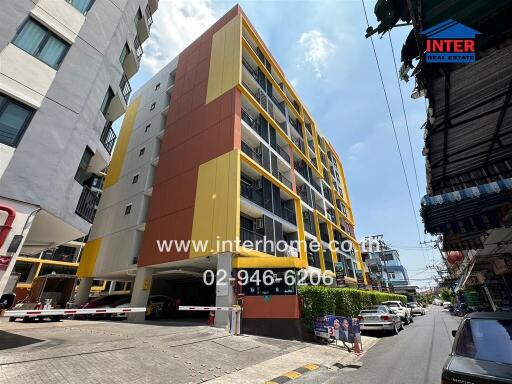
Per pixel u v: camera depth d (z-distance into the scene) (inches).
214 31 831.1
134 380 203.2
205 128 667.4
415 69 171.5
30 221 280.8
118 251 737.6
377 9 163.0
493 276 776.3
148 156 831.1
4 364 193.8
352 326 379.2
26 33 322.7
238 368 263.3
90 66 386.3
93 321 576.4
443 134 219.9
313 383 234.1
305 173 987.3
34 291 682.2
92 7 411.2
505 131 214.8
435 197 256.4
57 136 325.1
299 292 458.9
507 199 290.4
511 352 142.8
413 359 319.3
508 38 145.4
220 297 461.1
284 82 1018.1
